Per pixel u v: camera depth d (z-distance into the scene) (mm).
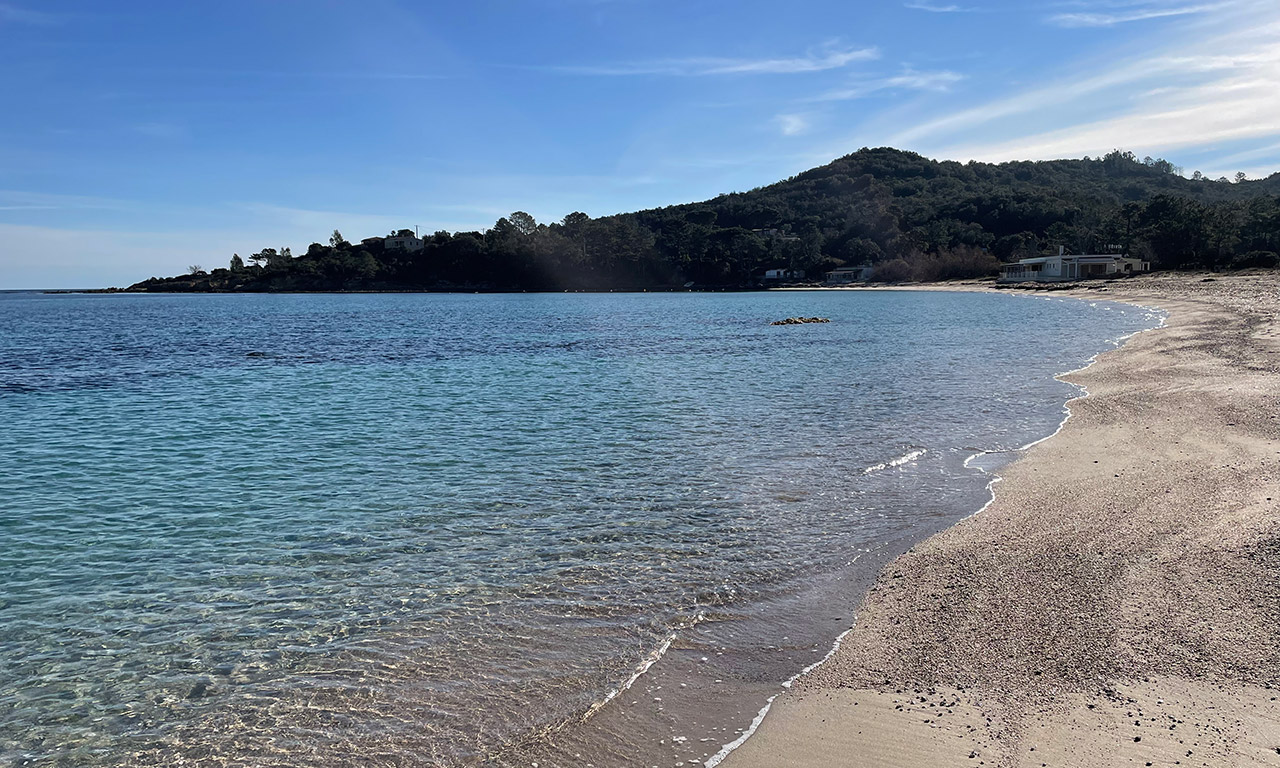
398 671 7441
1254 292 64188
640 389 25875
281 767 6043
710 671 7312
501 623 8398
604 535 11125
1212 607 7727
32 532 11641
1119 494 11891
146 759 6207
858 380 26781
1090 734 5875
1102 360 28641
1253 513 10234
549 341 48344
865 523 11453
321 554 10562
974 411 20031
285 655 7809
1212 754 5547
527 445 17156
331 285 189500
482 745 6242
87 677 7480
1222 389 19859
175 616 8734
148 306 123938
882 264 156625
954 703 6477
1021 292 100000
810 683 6988
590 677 7250
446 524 11727
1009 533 10469
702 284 180250
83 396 26188
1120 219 133500
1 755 6273
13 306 126125
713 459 15555
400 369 33594
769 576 9555
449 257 193000
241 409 22922
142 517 12344
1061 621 7738
